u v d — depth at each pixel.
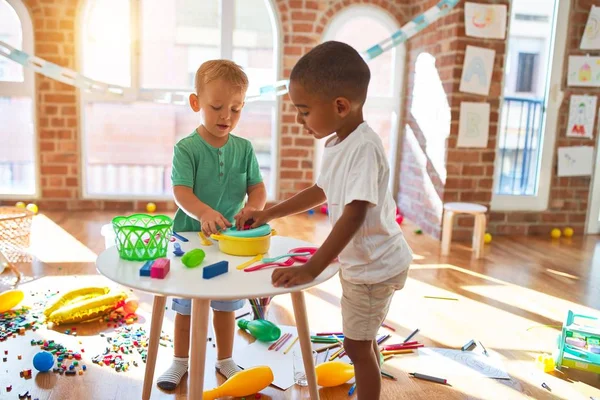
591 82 3.55
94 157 3.90
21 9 3.59
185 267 1.10
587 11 3.47
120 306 2.05
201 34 3.84
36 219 3.52
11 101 3.70
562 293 2.47
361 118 1.20
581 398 1.57
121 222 1.29
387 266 1.21
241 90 1.44
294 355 1.73
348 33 3.97
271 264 1.12
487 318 2.15
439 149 3.42
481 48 3.24
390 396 1.54
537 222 3.70
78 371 1.60
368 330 1.24
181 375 1.57
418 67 3.81
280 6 3.82
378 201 1.18
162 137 3.94
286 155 4.00
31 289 2.26
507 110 3.52
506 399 1.55
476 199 3.40
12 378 1.55
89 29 3.73
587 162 3.66
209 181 1.53
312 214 3.97
